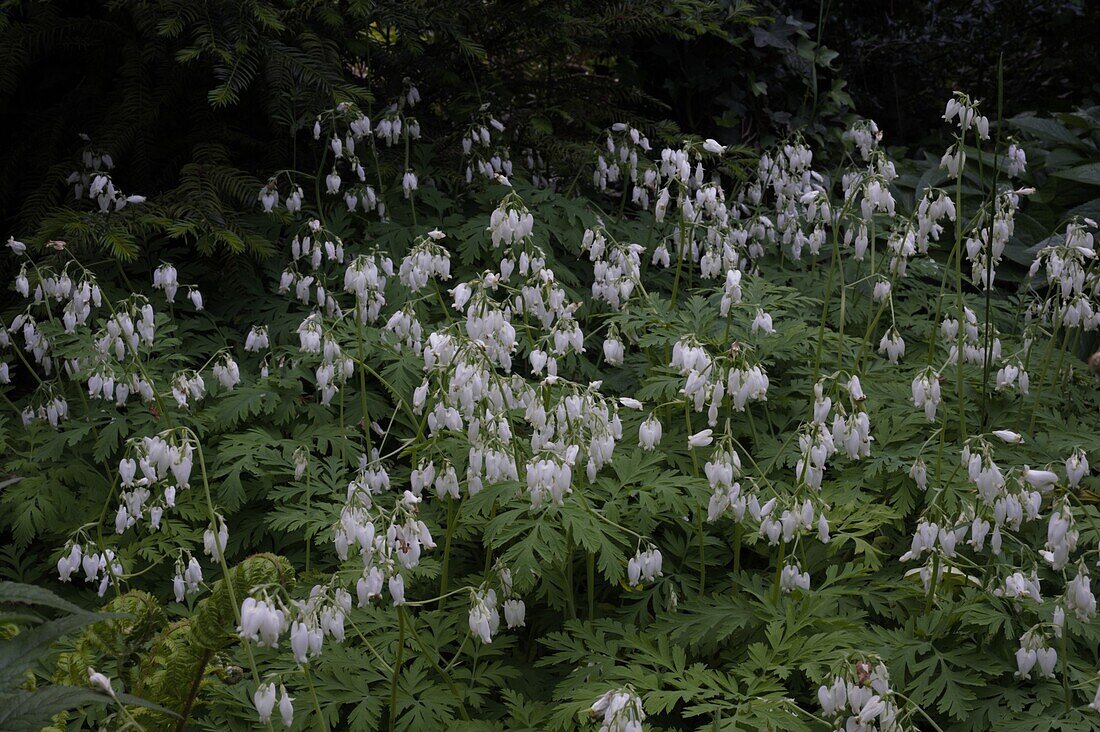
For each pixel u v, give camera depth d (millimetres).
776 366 5848
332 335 4973
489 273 3926
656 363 5707
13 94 7152
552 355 4508
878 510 4477
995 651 3807
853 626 3787
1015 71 12203
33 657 2297
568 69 8898
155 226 5965
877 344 6469
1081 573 3326
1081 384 6047
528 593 4340
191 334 6238
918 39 11969
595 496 4238
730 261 5520
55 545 5266
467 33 7809
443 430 4547
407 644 3932
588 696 3430
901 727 2992
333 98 6461
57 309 6223
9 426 5801
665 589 4344
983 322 6566
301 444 5184
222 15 6203
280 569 3230
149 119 6590
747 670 3576
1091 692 3541
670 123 8094
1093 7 11570
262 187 6340
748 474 4812
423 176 7391
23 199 6988
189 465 3676
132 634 3367
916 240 5797
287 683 3725
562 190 8219
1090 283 5414
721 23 9008
